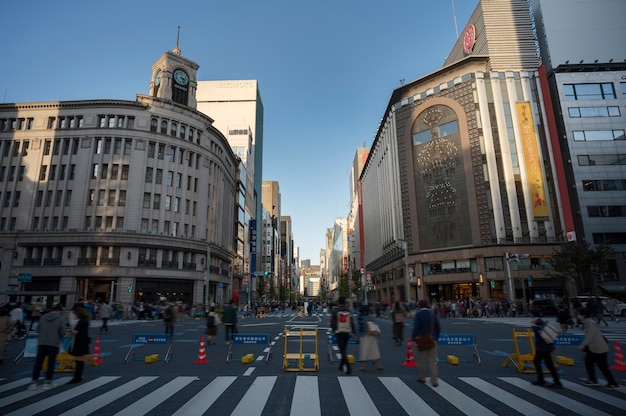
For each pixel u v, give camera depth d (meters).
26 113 46.88
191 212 50.00
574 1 53.34
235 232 70.06
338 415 6.04
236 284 70.12
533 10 56.47
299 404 6.65
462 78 53.50
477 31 56.72
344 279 109.06
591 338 8.00
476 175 50.31
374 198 83.56
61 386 8.06
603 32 52.22
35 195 44.66
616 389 7.69
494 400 6.91
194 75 55.22
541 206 47.94
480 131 51.19
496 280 47.25
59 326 8.25
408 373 9.45
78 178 44.59
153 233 45.22
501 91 51.69
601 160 48.31
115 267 42.22
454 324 27.61
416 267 53.94
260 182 107.25
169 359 11.52
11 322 11.52
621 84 50.56
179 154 49.84
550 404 6.65
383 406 6.53
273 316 46.41
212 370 9.88
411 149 57.59
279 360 11.56
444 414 6.09
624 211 46.78
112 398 7.07
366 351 9.80
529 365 10.37
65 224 43.75
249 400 6.91
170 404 6.66
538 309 8.43
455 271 50.28
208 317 15.83
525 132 49.97
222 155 59.44
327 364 10.83
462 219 50.62
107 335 19.81
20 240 42.94
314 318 40.00
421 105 57.22
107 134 45.81
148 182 46.56
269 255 115.00
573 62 51.50
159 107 48.75
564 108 50.00
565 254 38.16
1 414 6.11
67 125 46.53
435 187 53.84
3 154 46.09
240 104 100.75
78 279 42.25
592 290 43.91
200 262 49.62
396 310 15.93
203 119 53.19
